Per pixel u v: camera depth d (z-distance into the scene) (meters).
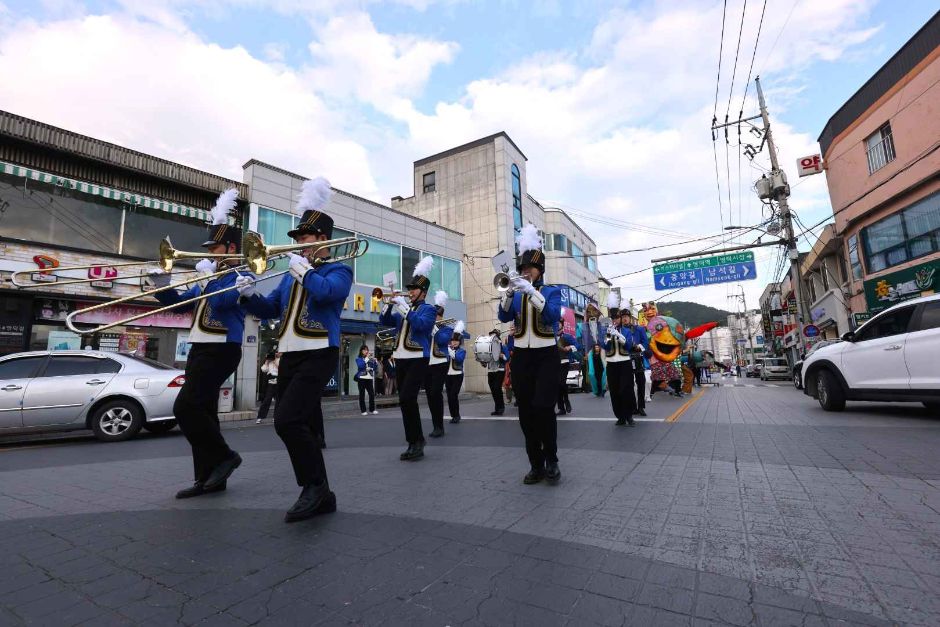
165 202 13.16
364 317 18.09
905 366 7.25
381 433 7.55
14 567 2.44
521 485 3.85
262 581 2.26
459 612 1.96
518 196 26.83
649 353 8.85
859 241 18.48
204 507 3.43
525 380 3.94
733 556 2.44
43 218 11.53
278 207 15.47
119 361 8.16
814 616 1.88
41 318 11.30
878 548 2.48
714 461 4.51
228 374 3.85
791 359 37.12
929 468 4.00
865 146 18.05
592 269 38.75
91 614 1.98
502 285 4.15
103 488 4.03
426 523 3.01
